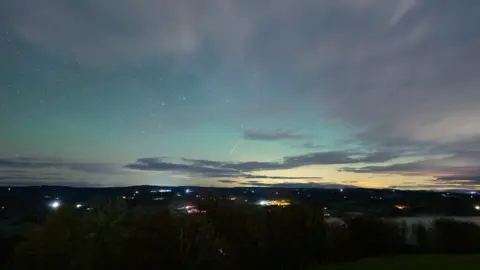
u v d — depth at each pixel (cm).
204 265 1232
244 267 1341
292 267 1444
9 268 1086
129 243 1167
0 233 1154
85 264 1098
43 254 1088
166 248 1198
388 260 1532
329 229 1605
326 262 1532
